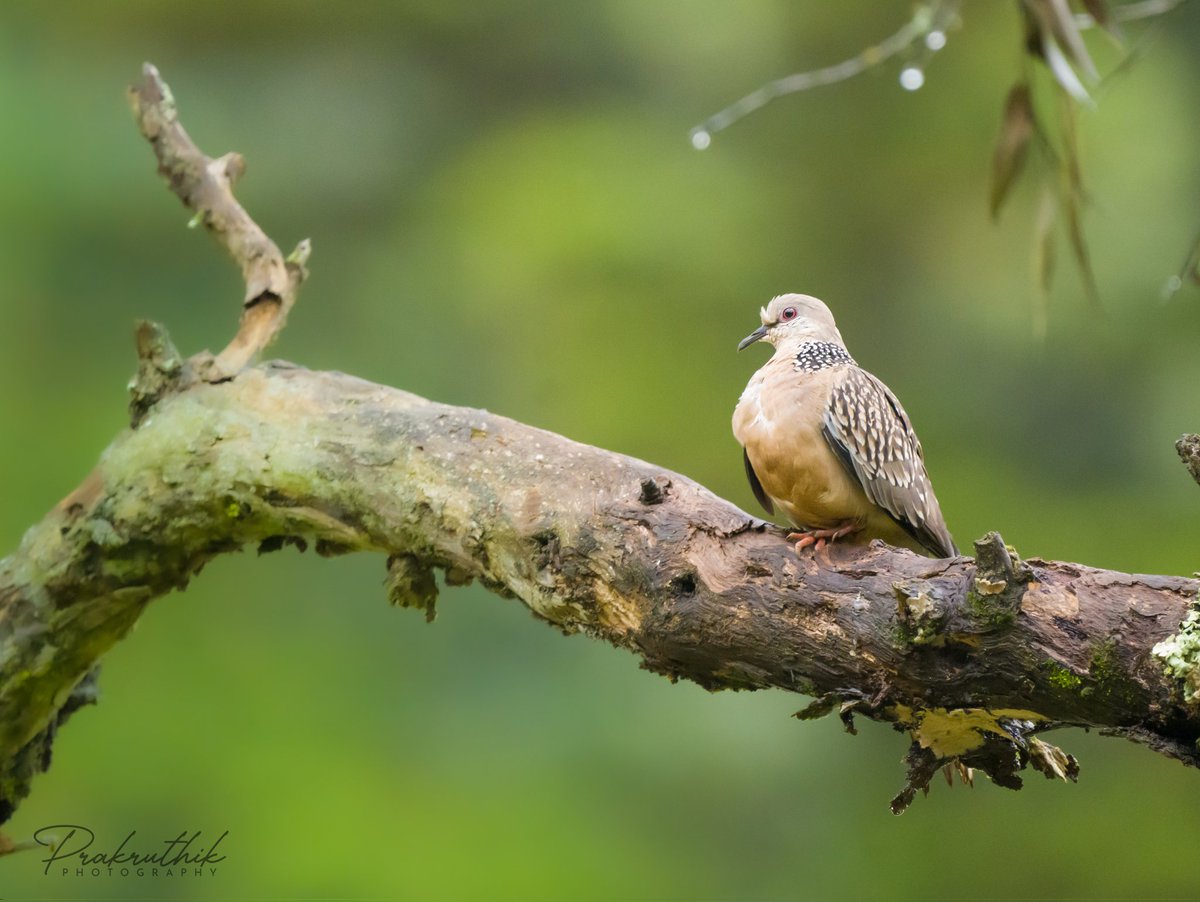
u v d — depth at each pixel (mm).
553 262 16438
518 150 17406
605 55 18422
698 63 17531
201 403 5820
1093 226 15758
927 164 17109
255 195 17219
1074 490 16047
